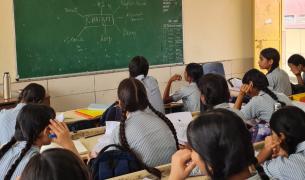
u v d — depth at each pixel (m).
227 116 1.08
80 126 3.57
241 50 6.65
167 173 2.10
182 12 5.94
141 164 2.15
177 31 5.92
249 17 6.68
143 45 5.62
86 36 5.12
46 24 4.80
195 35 6.11
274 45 6.55
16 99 4.22
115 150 2.15
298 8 7.36
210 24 6.25
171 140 2.30
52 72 4.91
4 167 1.92
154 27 5.70
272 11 6.47
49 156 0.94
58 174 0.91
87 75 5.18
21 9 4.61
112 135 2.35
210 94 2.65
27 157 1.86
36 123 1.92
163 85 5.86
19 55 4.64
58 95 4.98
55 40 4.89
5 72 4.39
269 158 1.92
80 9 5.04
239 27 6.59
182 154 1.26
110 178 2.02
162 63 5.83
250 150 1.07
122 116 2.32
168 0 5.79
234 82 4.66
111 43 5.34
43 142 1.96
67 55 5.00
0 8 4.46
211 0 6.23
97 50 5.23
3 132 2.71
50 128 1.97
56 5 4.85
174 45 5.91
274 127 1.88
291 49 7.50
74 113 3.86
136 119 2.28
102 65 5.30
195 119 1.11
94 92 5.26
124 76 5.50
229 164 1.04
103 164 2.09
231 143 1.04
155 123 2.30
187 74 4.19
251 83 3.12
